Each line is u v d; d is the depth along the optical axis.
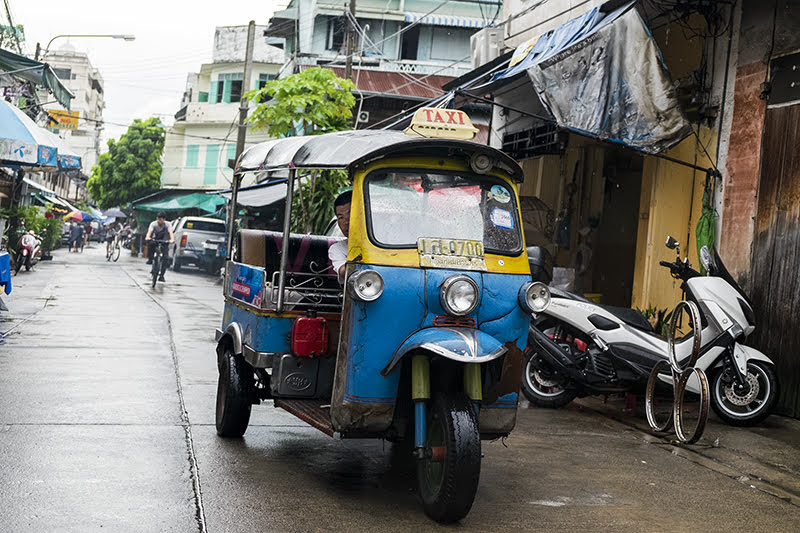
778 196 8.45
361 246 4.58
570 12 13.02
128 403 6.81
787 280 8.23
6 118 13.32
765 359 7.55
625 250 13.64
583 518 4.59
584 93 8.73
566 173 13.97
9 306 13.28
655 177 10.33
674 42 10.60
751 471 5.95
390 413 4.54
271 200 20.41
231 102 49.19
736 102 9.25
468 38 32.31
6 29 26.72
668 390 7.72
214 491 4.64
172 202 40.25
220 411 6.00
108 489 4.53
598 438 6.81
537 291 4.69
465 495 4.18
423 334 4.41
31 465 4.88
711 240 9.30
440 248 4.63
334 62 27.09
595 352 7.72
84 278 21.36
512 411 4.84
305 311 5.39
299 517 4.29
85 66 85.19
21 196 25.77
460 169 4.97
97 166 57.97
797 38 8.45
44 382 7.41
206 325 12.72
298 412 5.06
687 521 4.66
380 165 4.80
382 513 4.46
